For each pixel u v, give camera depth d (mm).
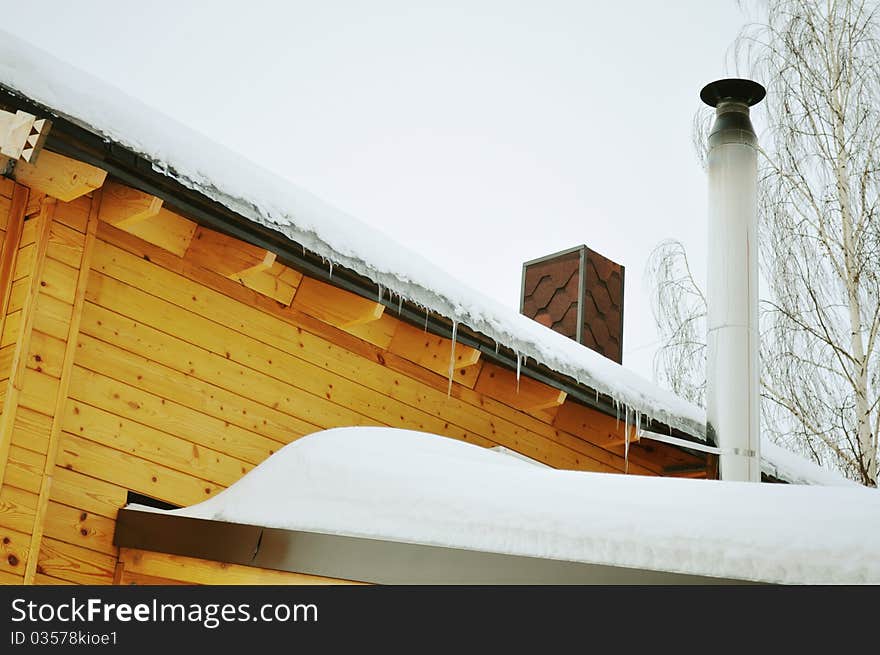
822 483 7070
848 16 10570
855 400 9633
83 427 4109
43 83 3598
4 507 3752
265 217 4199
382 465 3426
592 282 7832
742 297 5699
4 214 4191
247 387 4754
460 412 5789
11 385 3846
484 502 2885
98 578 4047
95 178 3877
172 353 4484
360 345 5348
